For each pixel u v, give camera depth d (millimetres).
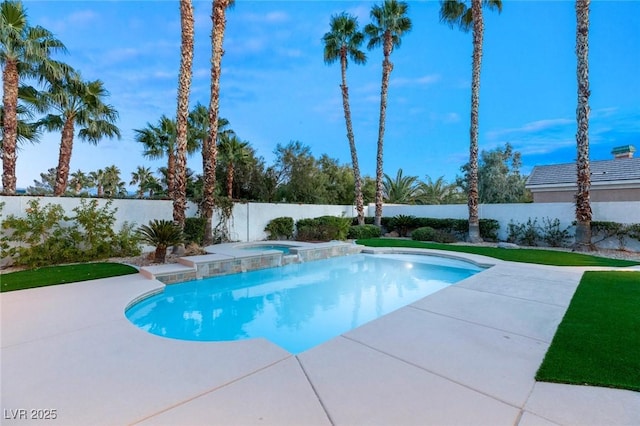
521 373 2443
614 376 2348
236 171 18219
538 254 8953
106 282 5633
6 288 5094
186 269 6586
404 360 2689
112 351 2863
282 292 6527
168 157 15922
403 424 1832
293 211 14273
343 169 21719
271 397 2127
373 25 15445
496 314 3900
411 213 15773
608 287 5105
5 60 8859
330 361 2674
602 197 12000
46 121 11703
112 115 12438
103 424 1849
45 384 2287
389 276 7984
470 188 12375
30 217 7016
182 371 2496
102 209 8328
